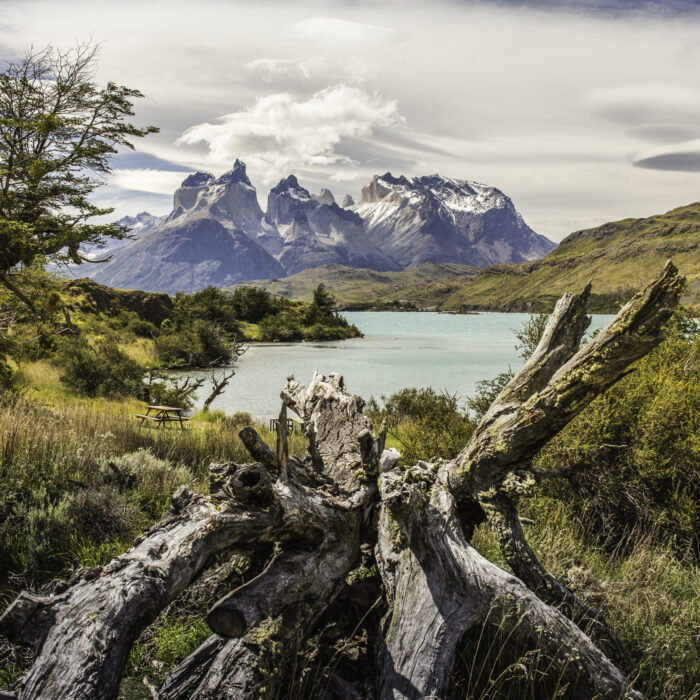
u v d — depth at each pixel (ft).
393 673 8.39
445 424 25.72
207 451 28.58
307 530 9.44
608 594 12.74
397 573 9.67
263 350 205.67
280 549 9.71
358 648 9.80
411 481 10.69
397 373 129.90
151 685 9.05
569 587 12.76
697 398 18.95
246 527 8.41
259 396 93.40
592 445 18.67
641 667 10.69
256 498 8.57
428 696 7.89
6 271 42.78
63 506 16.02
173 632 10.53
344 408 14.26
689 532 18.44
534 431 10.40
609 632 10.53
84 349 72.33
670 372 21.76
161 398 70.28
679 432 18.79
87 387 67.41
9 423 21.49
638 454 18.45
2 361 48.85
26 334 68.23
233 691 7.38
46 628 6.59
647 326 9.47
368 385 107.96
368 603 10.59
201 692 7.59
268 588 8.41
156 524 8.69
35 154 40.78
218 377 121.19
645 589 13.61
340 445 13.43
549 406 10.29
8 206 39.60
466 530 12.05
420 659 8.37
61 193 42.09
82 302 161.27
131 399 68.74
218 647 9.12
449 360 163.32
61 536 15.08
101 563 13.70
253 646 7.70
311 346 227.20
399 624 8.90
